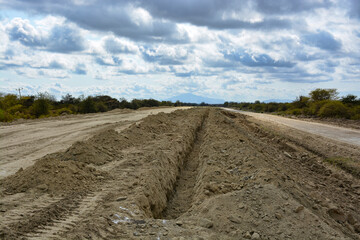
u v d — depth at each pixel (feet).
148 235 14.20
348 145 59.52
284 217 17.56
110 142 37.83
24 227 14.57
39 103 112.06
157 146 38.01
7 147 39.45
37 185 20.77
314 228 16.83
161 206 22.76
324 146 58.44
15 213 16.38
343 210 28.12
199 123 77.71
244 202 19.04
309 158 50.57
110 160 30.68
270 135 72.23
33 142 43.62
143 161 29.35
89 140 37.55
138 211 17.74
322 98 161.48
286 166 41.75
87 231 13.99
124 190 21.34
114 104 209.05
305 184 33.76
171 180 28.68
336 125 97.55
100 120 80.59
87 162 28.60
